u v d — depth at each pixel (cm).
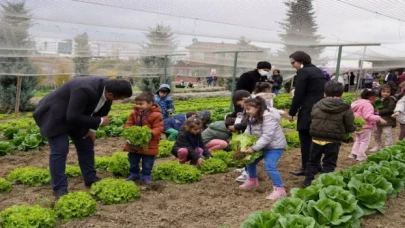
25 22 1025
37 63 1753
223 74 2445
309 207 459
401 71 3428
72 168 716
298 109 766
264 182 726
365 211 533
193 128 771
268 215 424
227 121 884
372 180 597
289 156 959
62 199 520
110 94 576
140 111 691
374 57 2812
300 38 1320
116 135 1178
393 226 509
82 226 487
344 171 631
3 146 884
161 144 944
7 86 1911
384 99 1038
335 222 441
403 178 679
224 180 729
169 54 1694
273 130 626
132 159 678
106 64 2025
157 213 542
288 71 2362
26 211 469
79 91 561
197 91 3559
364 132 936
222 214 554
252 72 964
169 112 1121
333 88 657
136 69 2222
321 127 657
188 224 513
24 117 1691
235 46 1505
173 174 712
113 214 529
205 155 813
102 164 770
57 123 570
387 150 809
